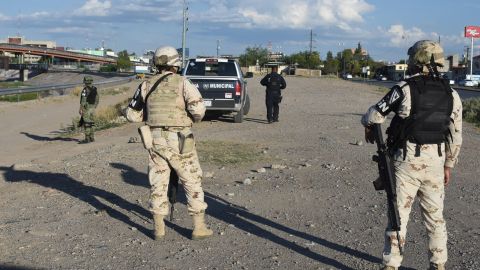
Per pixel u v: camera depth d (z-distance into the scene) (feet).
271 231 20.81
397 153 14.92
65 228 21.20
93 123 50.44
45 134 62.95
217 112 63.87
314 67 449.06
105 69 508.12
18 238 19.98
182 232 20.62
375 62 489.26
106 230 20.92
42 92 142.00
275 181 29.48
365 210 23.70
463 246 18.97
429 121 14.48
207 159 35.91
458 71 411.13
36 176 31.99
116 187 28.35
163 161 19.31
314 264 17.38
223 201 25.20
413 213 22.94
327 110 78.18
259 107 82.74
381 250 18.57
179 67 19.79
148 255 18.20
